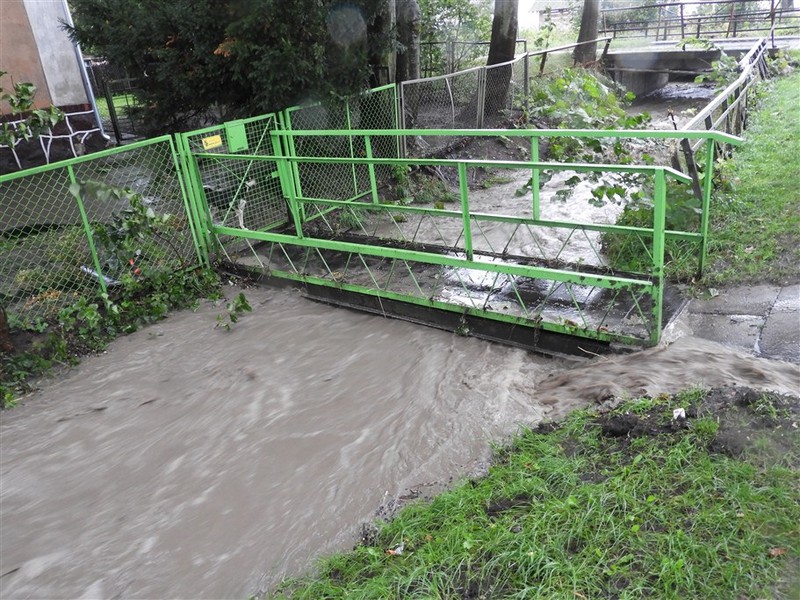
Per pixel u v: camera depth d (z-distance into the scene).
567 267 6.67
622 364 4.96
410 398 5.12
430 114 11.89
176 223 7.62
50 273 6.99
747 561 2.93
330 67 8.92
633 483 3.50
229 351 6.17
